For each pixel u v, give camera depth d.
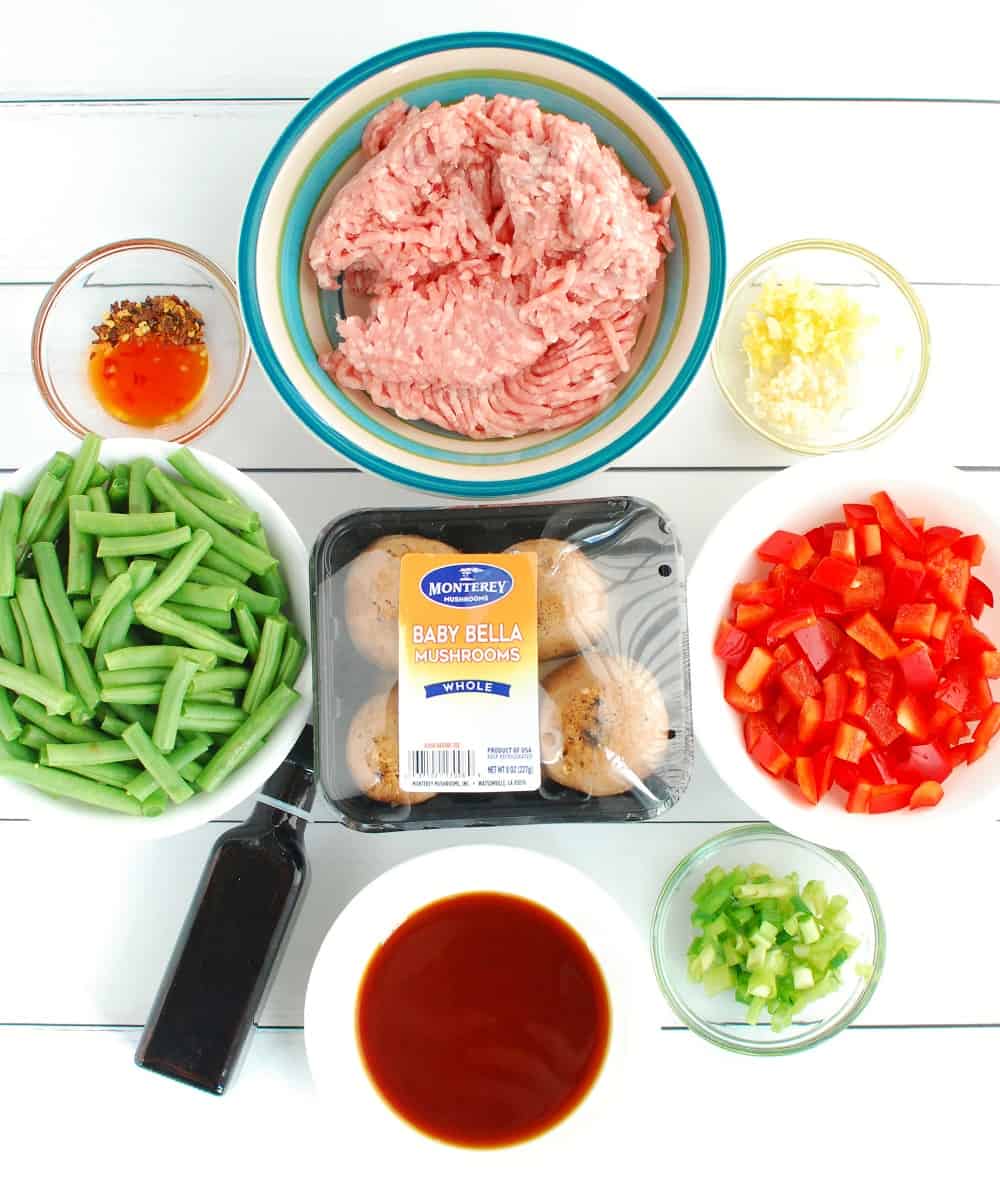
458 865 0.54
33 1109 0.58
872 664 0.53
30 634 0.49
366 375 0.53
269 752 0.50
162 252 0.59
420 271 0.52
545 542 0.49
